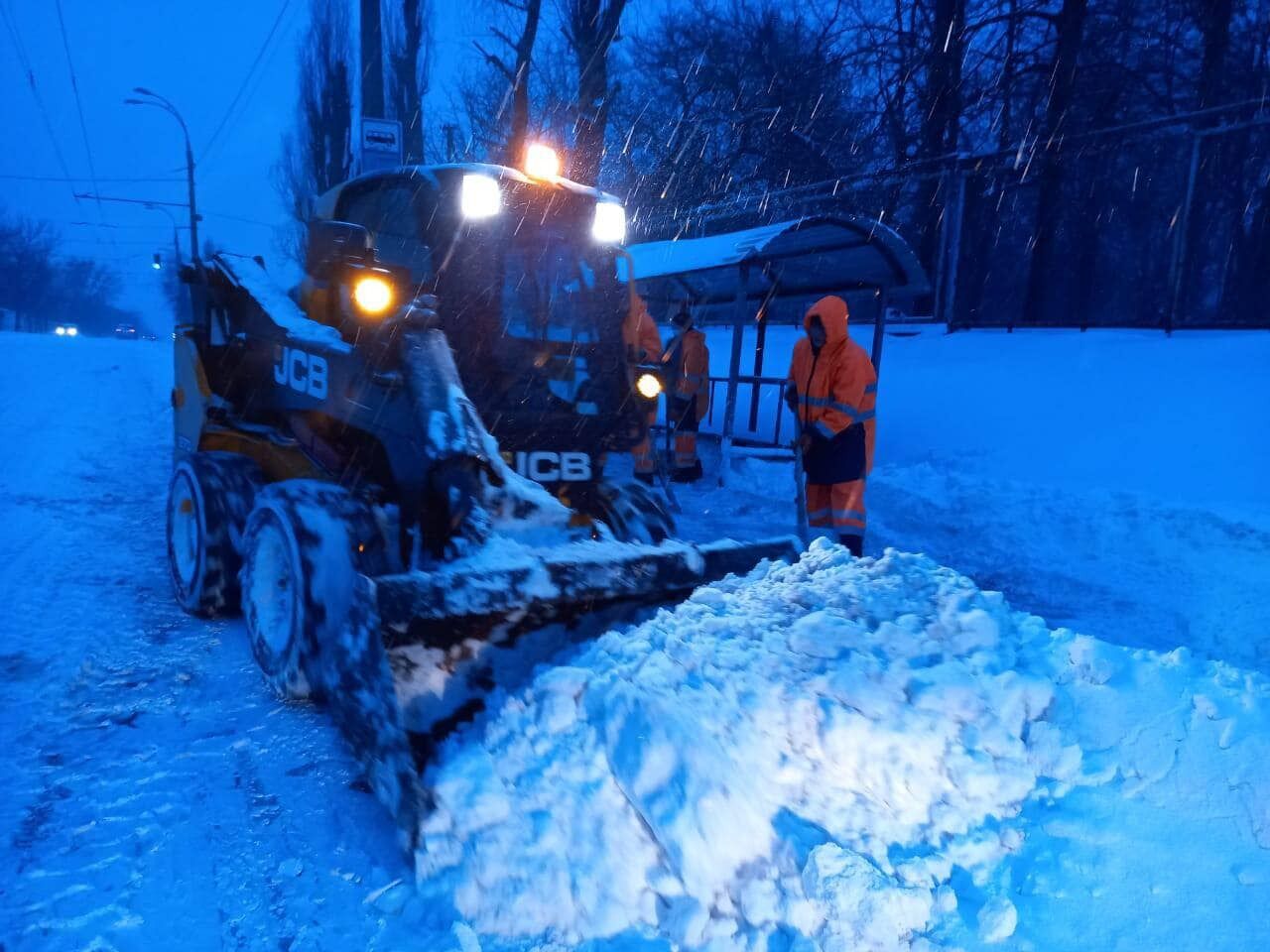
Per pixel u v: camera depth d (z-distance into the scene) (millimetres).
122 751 2949
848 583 3051
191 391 5105
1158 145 18641
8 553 5211
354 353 3494
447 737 2605
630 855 2186
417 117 27188
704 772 2238
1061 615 5117
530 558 2820
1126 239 23469
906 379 11125
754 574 3273
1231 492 6559
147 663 3686
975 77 19547
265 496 3416
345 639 2658
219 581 4102
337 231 3467
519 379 3709
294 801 2682
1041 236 17625
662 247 10672
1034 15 17906
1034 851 2236
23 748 2943
